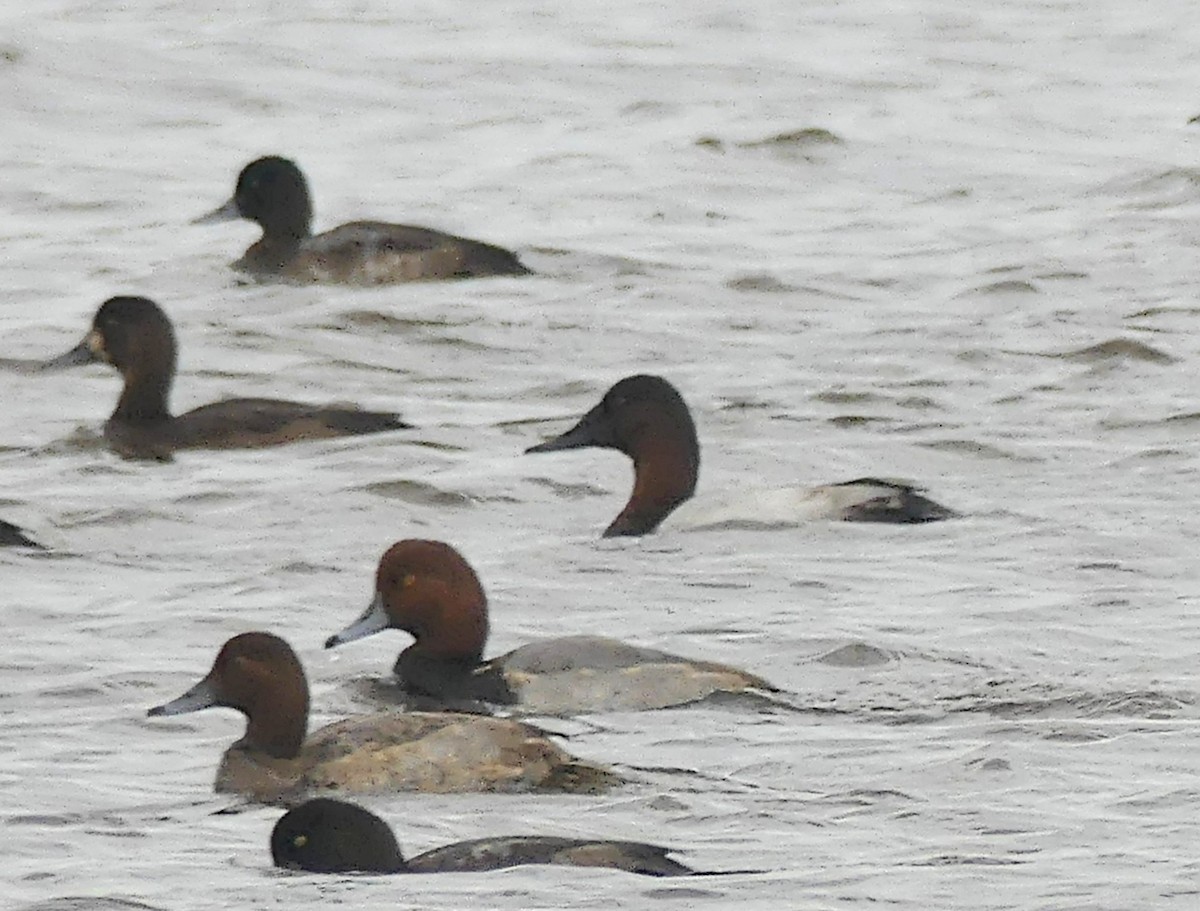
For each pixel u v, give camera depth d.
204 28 42.81
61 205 32.16
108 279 28.42
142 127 36.94
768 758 13.66
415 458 21.34
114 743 14.37
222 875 11.82
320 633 16.72
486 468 21.00
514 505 20.06
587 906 11.17
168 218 31.53
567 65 40.72
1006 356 24.47
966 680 15.16
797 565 18.00
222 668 13.82
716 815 12.66
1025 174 33.81
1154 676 15.18
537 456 21.38
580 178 33.66
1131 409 22.48
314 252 28.52
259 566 18.33
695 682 14.87
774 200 32.56
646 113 37.75
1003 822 12.43
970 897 11.32
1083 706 14.53
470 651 15.59
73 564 18.39
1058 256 28.81
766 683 15.01
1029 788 13.01
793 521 18.92
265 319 26.67
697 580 17.70
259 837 12.58
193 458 21.73
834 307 26.81
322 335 26.00
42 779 13.60
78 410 23.30
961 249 29.45
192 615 17.05
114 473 21.20
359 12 44.53
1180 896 11.34
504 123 37.12
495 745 13.34
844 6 46.09
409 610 15.55
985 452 21.25
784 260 28.97
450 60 41.03
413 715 13.67
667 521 19.14
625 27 43.88
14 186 33.12
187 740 14.43
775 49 42.31
